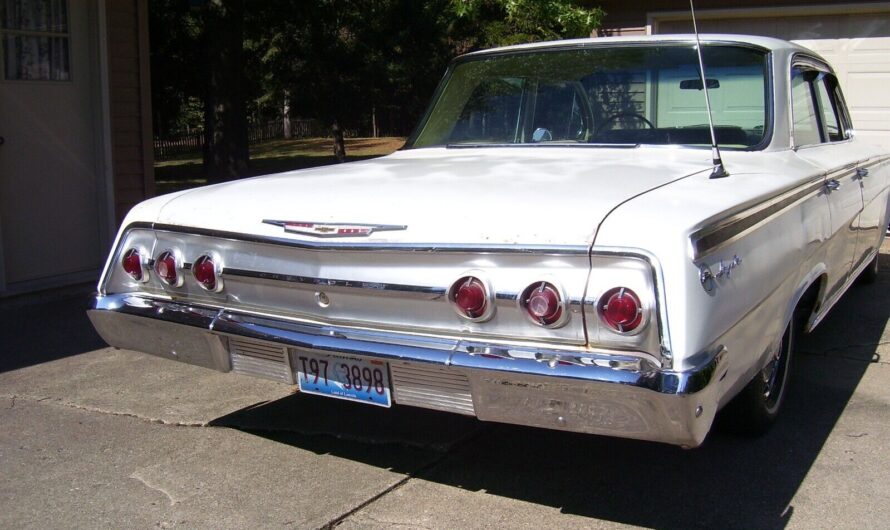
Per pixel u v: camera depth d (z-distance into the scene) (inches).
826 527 128.1
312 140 1318.9
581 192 123.0
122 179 302.5
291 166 802.8
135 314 141.6
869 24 391.5
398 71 603.5
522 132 183.5
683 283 103.5
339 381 128.3
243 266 132.7
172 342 142.4
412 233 118.4
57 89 274.7
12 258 264.5
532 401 111.6
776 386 163.3
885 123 395.2
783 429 165.3
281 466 150.9
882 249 358.6
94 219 290.4
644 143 170.4
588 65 180.4
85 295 273.3
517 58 189.9
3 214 260.7
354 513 133.8
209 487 142.7
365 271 122.2
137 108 304.8
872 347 219.3
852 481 143.0
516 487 142.5
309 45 601.9
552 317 108.5
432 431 165.6
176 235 140.0
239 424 169.8
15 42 261.7
